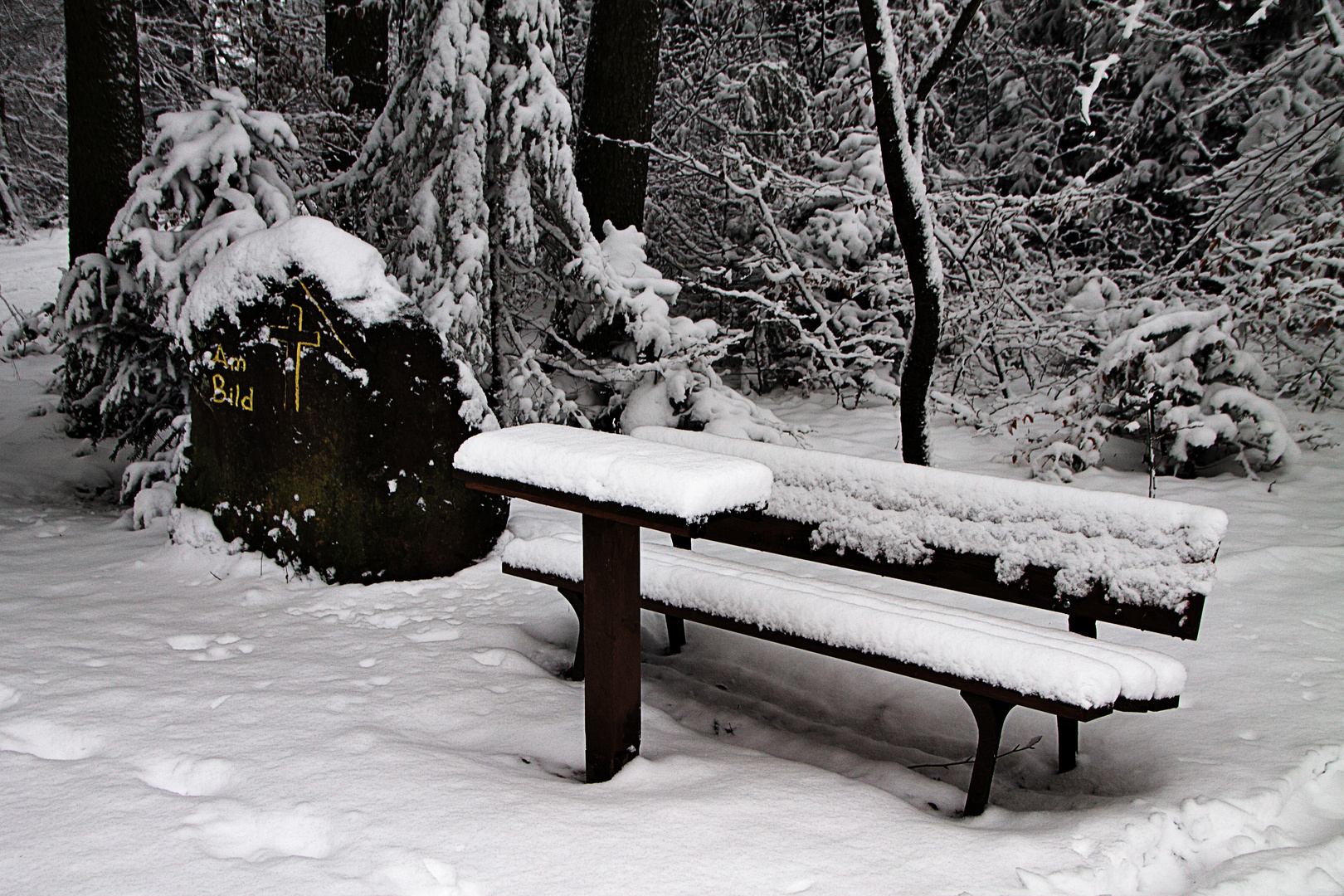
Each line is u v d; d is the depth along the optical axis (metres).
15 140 22.44
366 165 7.05
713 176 8.23
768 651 3.64
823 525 3.48
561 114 6.58
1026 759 2.91
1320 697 3.06
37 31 19.47
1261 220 8.28
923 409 5.25
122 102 7.68
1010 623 2.72
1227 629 3.72
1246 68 10.31
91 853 2.00
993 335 7.87
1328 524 5.12
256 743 2.57
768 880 1.97
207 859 1.99
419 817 2.16
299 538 4.25
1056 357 8.59
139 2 12.61
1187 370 6.07
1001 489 3.02
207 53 13.23
